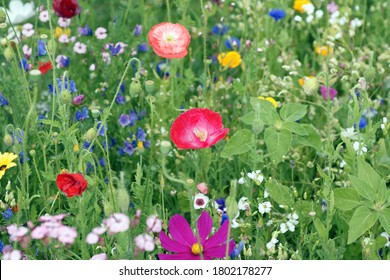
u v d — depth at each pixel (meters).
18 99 4.26
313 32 5.67
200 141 3.35
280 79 4.72
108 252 3.34
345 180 3.95
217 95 4.99
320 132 4.63
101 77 5.09
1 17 3.99
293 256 3.42
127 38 5.08
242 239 3.59
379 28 5.67
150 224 2.96
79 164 3.46
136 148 4.28
